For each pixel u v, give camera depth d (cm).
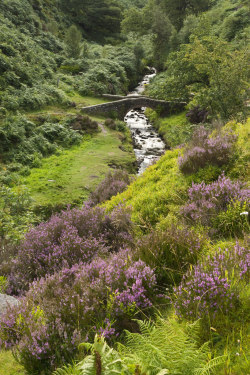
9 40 3984
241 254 310
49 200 1789
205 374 179
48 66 4338
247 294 265
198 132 942
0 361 296
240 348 203
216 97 2064
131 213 716
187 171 784
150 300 338
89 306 321
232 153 733
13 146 2392
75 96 3972
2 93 3027
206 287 272
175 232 432
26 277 546
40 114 3070
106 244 613
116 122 3384
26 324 318
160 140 3181
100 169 2275
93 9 7925
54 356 270
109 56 5872
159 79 4906
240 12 5734
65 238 577
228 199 518
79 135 2861
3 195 1538
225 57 2127
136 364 160
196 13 7106
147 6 7625
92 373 166
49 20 6341
